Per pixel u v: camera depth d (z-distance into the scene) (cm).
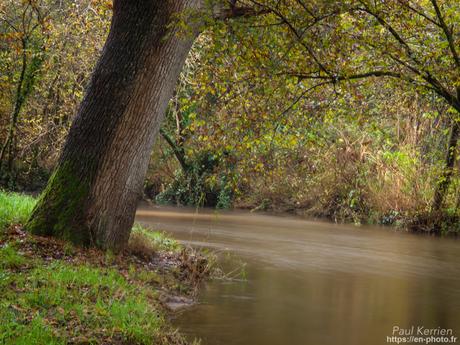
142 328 694
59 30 2173
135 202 1079
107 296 790
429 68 1339
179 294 965
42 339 594
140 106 1037
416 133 2378
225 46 1039
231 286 1077
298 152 2022
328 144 2584
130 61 1032
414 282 1209
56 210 1017
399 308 967
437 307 988
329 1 989
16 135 2588
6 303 670
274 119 1241
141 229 1452
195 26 1054
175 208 2959
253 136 1238
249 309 909
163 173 3356
